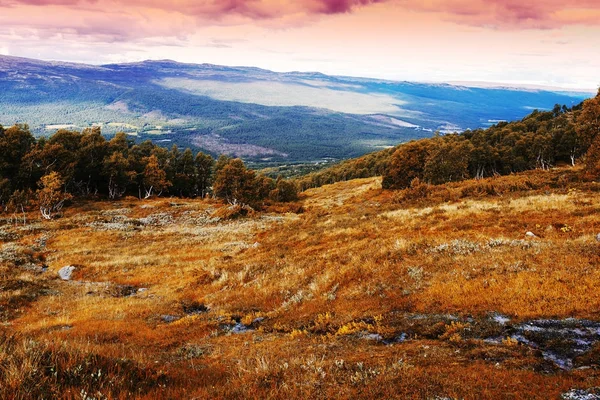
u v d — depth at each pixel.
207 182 124.62
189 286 25.23
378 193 81.62
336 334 12.24
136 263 36.16
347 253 22.28
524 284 12.41
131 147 122.56
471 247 17.67
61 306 22.22
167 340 14.41
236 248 38.28
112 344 12.85
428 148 86.62
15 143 84.06
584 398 5.82
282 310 16.75
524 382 6.66
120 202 88.94
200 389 7.23
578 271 12.57
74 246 46.09
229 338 14.12
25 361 6.30
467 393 6.27
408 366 7.80
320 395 6.61
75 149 97.44
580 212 23.25
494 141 136.62
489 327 10.27
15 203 69.50
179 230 56.47
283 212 74.88
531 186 38.69
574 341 8.84
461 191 40.06
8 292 23.91
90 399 5.71
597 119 44.62
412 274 15.89
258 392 6.95
